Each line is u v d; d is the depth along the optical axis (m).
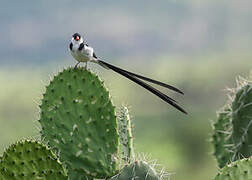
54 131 5.87
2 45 161.12
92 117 5.86
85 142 5.84
